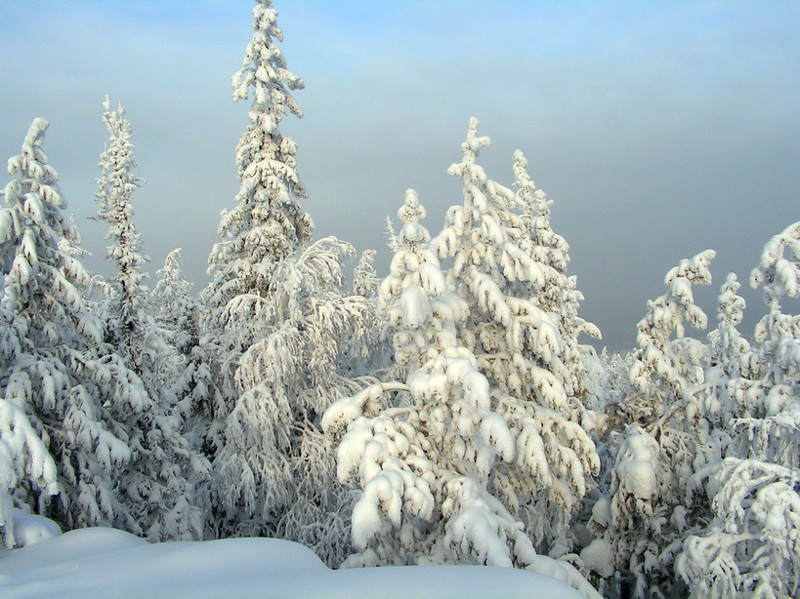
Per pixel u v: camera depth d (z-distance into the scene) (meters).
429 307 10.74
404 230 10.80
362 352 20.66
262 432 16.72
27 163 12.88
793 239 12.95
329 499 19.02
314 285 18.48
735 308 15.56
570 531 16.61
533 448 11.05
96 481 13.15
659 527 14.32
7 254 12.94
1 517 8.25
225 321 18.36
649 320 15.46
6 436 8.58
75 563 7.22
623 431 17.09
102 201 15.95
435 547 10.48
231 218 18.70
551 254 17.56
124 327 16.00
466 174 12.62
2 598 6.04
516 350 12.10
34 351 12.84
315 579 6.31
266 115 18.55
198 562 7.12
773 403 12.14
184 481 16.25
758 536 10.85
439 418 10.43
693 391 14.53
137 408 14.30
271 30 18.95
